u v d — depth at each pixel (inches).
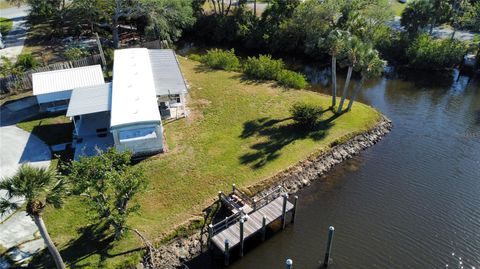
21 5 2997.0
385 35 2351.1
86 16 2299.5
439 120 1737.2
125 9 2108.8
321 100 1784.0
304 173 1364.4
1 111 1658.5
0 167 1309.1
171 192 1227.9
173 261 1049.5
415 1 2346.2
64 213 1135.6
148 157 1370.6
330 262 1069.8
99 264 985.5
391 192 1311.5
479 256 1080.2
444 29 2600.9
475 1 2736.2
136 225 1107.3
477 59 2182.6
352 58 1510.8
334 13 2150.6
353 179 1374.3
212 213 1175.0
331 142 1488.7
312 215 1224.2
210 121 1593.3
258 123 1587.1
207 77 2003.0
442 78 2183.8
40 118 1599.4
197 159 1366.9
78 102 1464.1
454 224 1181.7
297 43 2464.3
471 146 1546.5
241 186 1259.8
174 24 2472.9
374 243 1123.9
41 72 1733.5
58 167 1300.4
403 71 2271.2
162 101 1603.1
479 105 1875.0
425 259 1074.1
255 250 1112.8
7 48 2239.2
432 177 1376.7
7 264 973.2
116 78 1578.5
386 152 1514.5
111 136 1451.8
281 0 2524.6
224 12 2891.2
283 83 1932.8
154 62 1808.6
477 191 1309.1
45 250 1016.2
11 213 1125.7
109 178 964.6
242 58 2463.1
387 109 1834.4
